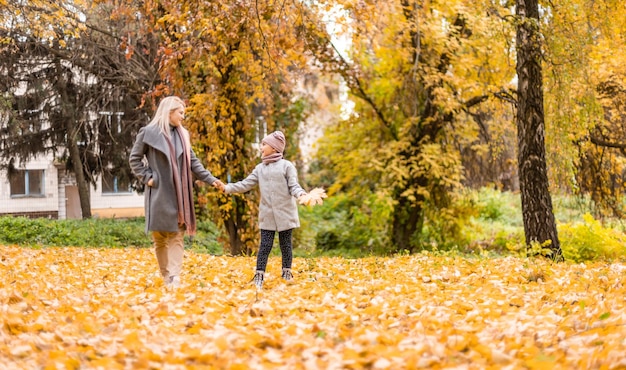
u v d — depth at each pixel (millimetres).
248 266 9938
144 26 15906
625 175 17469
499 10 13445
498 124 19000
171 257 6996
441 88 17797
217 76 14633
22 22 14742
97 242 17828
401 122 20750
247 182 7566
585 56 13492
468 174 21766
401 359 3500
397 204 20703
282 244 7676
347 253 20750
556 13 13258
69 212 38688
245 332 4367
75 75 22766
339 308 5422
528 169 12641
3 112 19312
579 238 16047
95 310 5328
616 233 16656
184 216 6879
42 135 23688
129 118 23391
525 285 7023
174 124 7055
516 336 4117
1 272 7621
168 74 13922
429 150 19219
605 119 16516
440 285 7293
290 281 7555
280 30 13367
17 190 36281
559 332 4172
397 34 17750
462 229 21922
